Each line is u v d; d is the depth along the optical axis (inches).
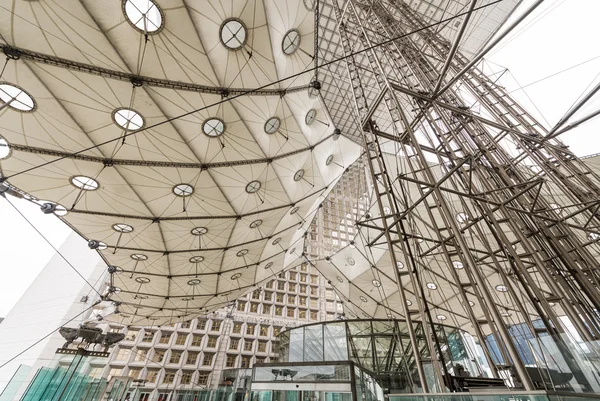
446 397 129.3
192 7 380.2
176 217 650.8
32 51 370.3
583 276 295.0
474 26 957.8
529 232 336.5
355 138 1208.8
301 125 582.6
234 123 507.5
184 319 1354.6
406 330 599.2
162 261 794.8
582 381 129.8
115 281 898.7
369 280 969.5
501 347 227.1
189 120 480.4
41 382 653.3
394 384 534.9
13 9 338.3
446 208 205.0
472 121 405.4
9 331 1544.0
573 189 359.6
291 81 505.4
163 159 521.7
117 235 685.9
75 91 418.0
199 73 434.0
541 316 206.8
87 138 470.0
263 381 545.3
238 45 427.2
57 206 592.7
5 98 412.2
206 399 1342.3
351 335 590.9
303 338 621.0
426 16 937.5
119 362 1547.7
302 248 1140.5
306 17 451.8
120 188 559.8
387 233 230.8
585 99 292.8
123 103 438.3
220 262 860.0
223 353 1753.2
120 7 357.7
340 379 471.5
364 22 461.4
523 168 477.1
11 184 531.5
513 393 112.9
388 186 256.4
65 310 1539.1
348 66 345.4
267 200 690.8
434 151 342.0
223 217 681.6
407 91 272.8
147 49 396.2
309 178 712.4
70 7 346.6
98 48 382.6
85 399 735.7
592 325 252.5
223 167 568.1
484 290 161.3
